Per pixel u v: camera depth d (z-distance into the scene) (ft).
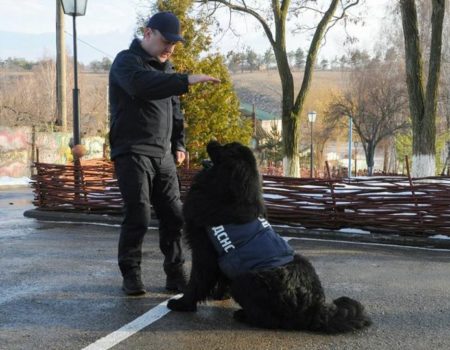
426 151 46.09
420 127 46.42
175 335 12.66
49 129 71.36
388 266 19.84
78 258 20.07
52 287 16.31
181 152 16.80
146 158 15.23
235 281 13.03
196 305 14.28
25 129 68.18
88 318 13.70
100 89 136.87
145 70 14.20
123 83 14.39
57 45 68.54
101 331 12.86
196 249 13.64
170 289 16.05
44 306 14.58
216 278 13.84
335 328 12.80
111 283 16.79
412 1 46.29
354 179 26.07
